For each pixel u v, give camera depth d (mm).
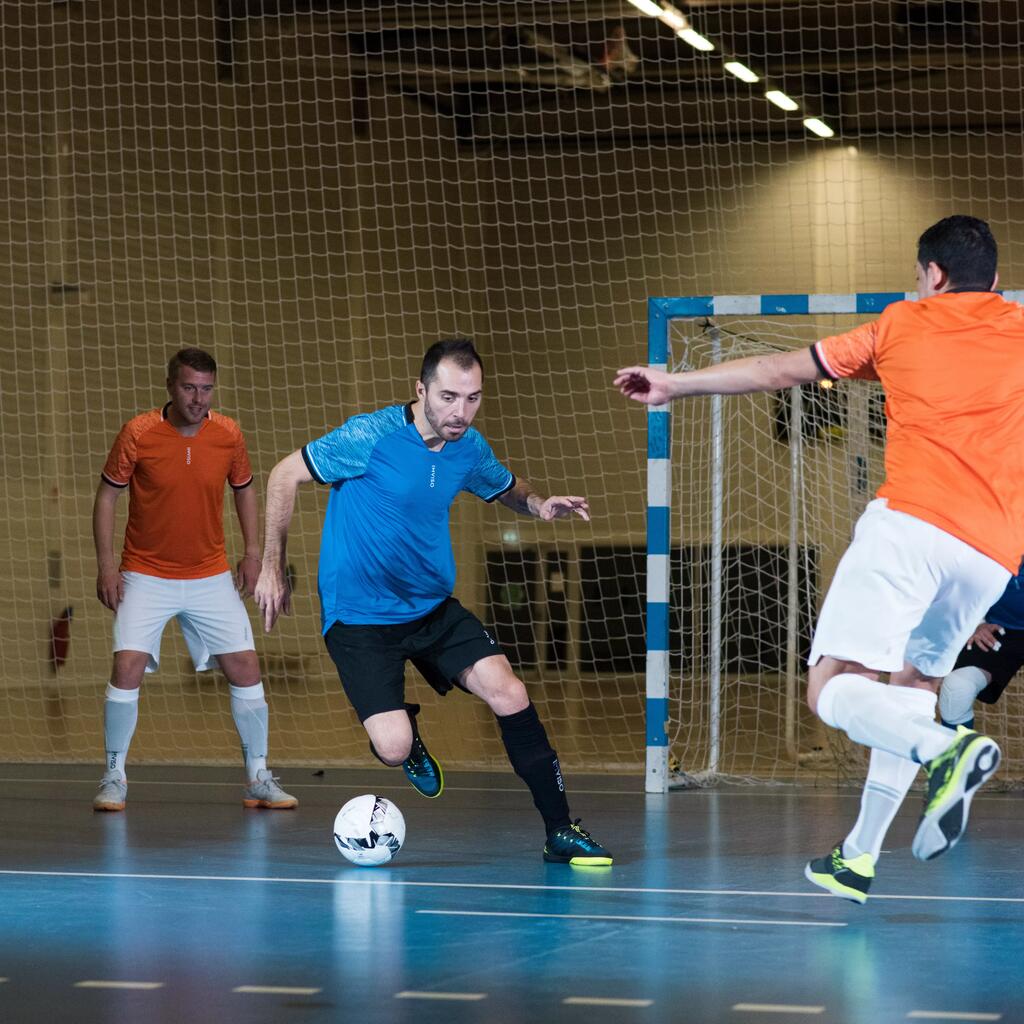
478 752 27250
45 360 37969
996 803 17781
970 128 48781
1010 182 48594
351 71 46688
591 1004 7953
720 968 8859
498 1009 7852
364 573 12812
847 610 9336
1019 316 9492
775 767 23812
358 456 12586
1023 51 44406
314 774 20875
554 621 48438
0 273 36750
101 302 39062
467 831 15227
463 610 13227
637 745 29188
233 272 42531
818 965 8945
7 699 35656
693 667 25688
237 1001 8031
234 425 17344
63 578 38469
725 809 17062
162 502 16953
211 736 29984
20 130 37156
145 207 40188
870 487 24391
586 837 13078
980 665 15961
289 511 12812
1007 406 9281
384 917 10508
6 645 37094
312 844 14273
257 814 16641
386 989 8297
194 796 18391
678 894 11469
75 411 38656
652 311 19141
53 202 37906
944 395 9305
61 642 38250
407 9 42375
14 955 9234
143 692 37844
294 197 44500
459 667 12953
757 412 30281
